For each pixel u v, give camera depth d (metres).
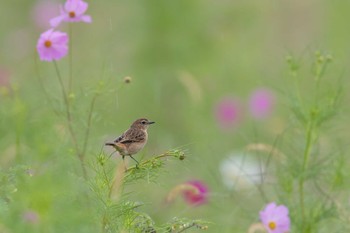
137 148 10.20
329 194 12.61
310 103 12.51
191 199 13.02
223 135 18.16
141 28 19.92
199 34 20.25
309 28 24.38
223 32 20.84
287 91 12.88
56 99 12.01
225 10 21.14
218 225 12.65
